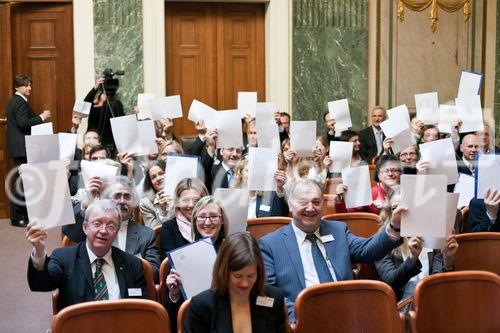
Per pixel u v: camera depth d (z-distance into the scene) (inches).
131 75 361.4
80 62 356.2
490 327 138.8
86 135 270.1
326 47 382.9
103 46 357.7
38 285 139.9
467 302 138.8
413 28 395.2
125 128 244.2
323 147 266.4
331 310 132.8
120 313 125.4
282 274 153.7
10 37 351.3
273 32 378.0
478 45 404.8
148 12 361.7
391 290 133.4
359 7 385.4
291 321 146.3
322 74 383.2
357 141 293.3
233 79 387.5
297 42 378.9
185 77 382.3
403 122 252.7
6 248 303.1
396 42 393.4
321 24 381.4
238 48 386.9
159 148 265.4
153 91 364.5
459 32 402.0
